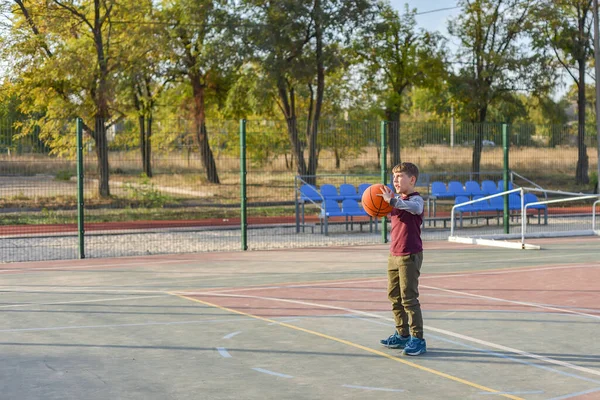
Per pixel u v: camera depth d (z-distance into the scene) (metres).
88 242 19.41
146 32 36.44
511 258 15.26
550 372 6.56
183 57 41.09
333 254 16.28
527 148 24.41
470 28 44.00
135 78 37.66
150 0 38.69
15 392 5.96
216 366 6.83
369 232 21.89
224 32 37.03
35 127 17.61
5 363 6.95
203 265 14.53
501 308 9.73
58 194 24.77
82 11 36.78
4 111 17.52
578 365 6.81
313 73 38.28
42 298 10.72
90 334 8.26
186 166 20.97
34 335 8.21
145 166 20.56
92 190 24.64
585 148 26.11
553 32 43.25
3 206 24.23
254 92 38.19
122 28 37.78
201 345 7.69
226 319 9.07
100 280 12.57
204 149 21.06
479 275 12.80
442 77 45.12
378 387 6.08
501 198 23.62
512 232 21.69
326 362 6.96
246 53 36.62
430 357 7.13
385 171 18.11
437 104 46.72
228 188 23.66
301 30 38.31
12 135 17.22
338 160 22.59
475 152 23.16
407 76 46.25
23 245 18.66
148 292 11.22
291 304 10.09
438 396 5.81
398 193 7.40
